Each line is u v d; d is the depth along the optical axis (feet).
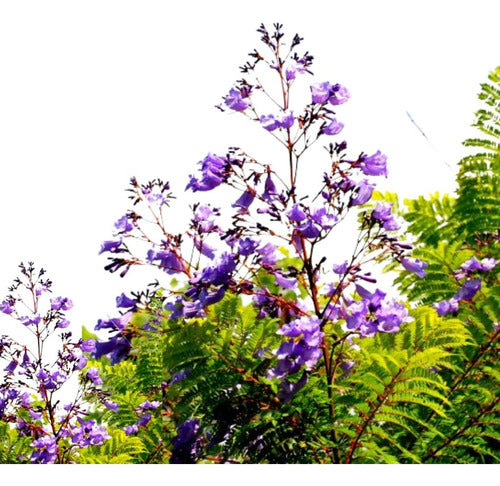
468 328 14.66
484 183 22.13
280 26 15.24
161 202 15.44
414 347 12.84
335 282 14.03
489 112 22.43
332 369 13.56
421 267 13.84
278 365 12.69
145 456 19.04
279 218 13.41
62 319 22.08
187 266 15.25
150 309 15.03
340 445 13.33
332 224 13.03
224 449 13.70
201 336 13.56
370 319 13.48
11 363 21.48
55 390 21.30
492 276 19.13
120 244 15.03
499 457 13.79
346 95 14.19
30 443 21.30
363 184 13.39
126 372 22.58
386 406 12.48
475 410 13.83
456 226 22.99
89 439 20.65
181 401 13.80
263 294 13.84
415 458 12.42
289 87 14.99
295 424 13.29
